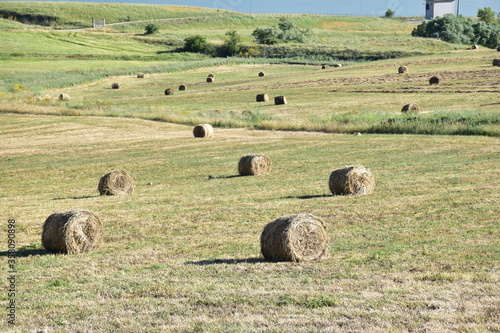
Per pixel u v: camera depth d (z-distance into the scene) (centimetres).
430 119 4509
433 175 2706
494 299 1076
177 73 12612
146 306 1132
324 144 4091
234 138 4744
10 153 4534
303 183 2741
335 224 1867
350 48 15450
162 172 3394
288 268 1359
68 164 3906
